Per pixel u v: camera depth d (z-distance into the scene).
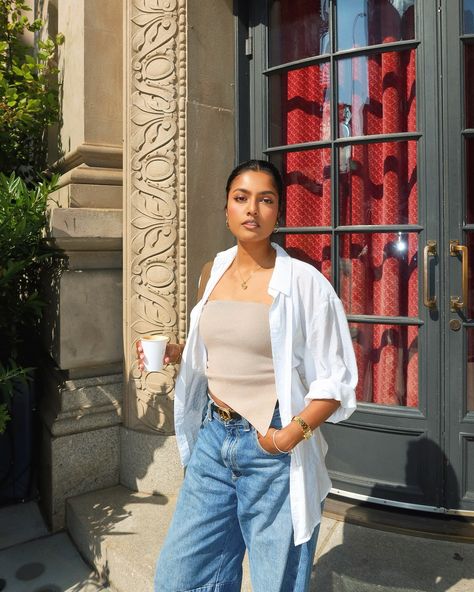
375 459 2.67
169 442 2.89
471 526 2.48
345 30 2.79
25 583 2.40
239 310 1.52
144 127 2.87
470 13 2.52
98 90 3.03
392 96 2.71
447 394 2.53
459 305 2.48
